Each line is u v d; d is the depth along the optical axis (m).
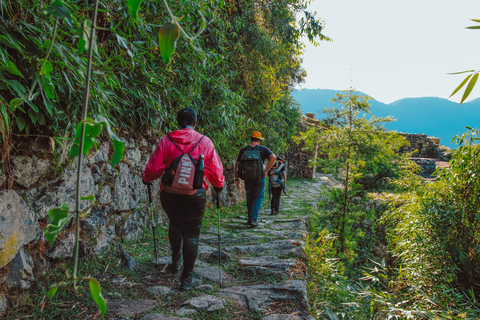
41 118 2.21
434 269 4.69
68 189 2.68
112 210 3.37
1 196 2.01
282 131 10.62
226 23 5.93
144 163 4.14
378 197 7.89
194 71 4.41
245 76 7.59
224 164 7.00
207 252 3.68
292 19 7.93
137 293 2.53
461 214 4.56
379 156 5.78
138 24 2.91
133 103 3.53
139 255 3.31
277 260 3.39
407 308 3.29
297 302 2.46
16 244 2.11
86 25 0.62
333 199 6.22
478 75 0.61
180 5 3.54
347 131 5.82
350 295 3.39
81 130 0.60
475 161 4.59
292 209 7.34
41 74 0.71
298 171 15.16
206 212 5.84
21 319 1.97
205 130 5.58
